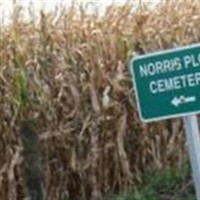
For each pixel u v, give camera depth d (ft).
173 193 68.74
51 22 77.41
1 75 73.67
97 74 74.49
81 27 77.36
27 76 73.36
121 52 76.18
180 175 71.15
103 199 72.13
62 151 72.90
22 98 72.74
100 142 73.46
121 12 80.23
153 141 75.41
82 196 73.26
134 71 44.06
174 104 43.37
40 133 71.87
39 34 76.13
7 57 74.74
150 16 80.28
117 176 73.67
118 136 73.46
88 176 73.10
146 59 43.70
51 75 74.13
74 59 74.90
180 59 43.11
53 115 73.00
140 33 78.13
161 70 43.47
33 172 58.13
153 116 43.83
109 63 75.77
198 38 79.71
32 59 74.49
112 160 73.67
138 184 73.20
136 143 75.25
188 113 43.19
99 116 73.41
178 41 78.54
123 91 74.59
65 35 76.54
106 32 77.30
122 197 69.15
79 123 73.36
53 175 72.64
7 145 71.56
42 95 73.10
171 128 75.82
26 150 58.44
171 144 75.41
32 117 72.49
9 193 70.85
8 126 71.97
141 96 44.04
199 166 43.04
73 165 72.38
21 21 77.36
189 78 43.01
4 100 73.10
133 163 75.15
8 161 71.10
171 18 80.84
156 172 73.97
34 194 58.18
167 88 43.42
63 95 73.56
